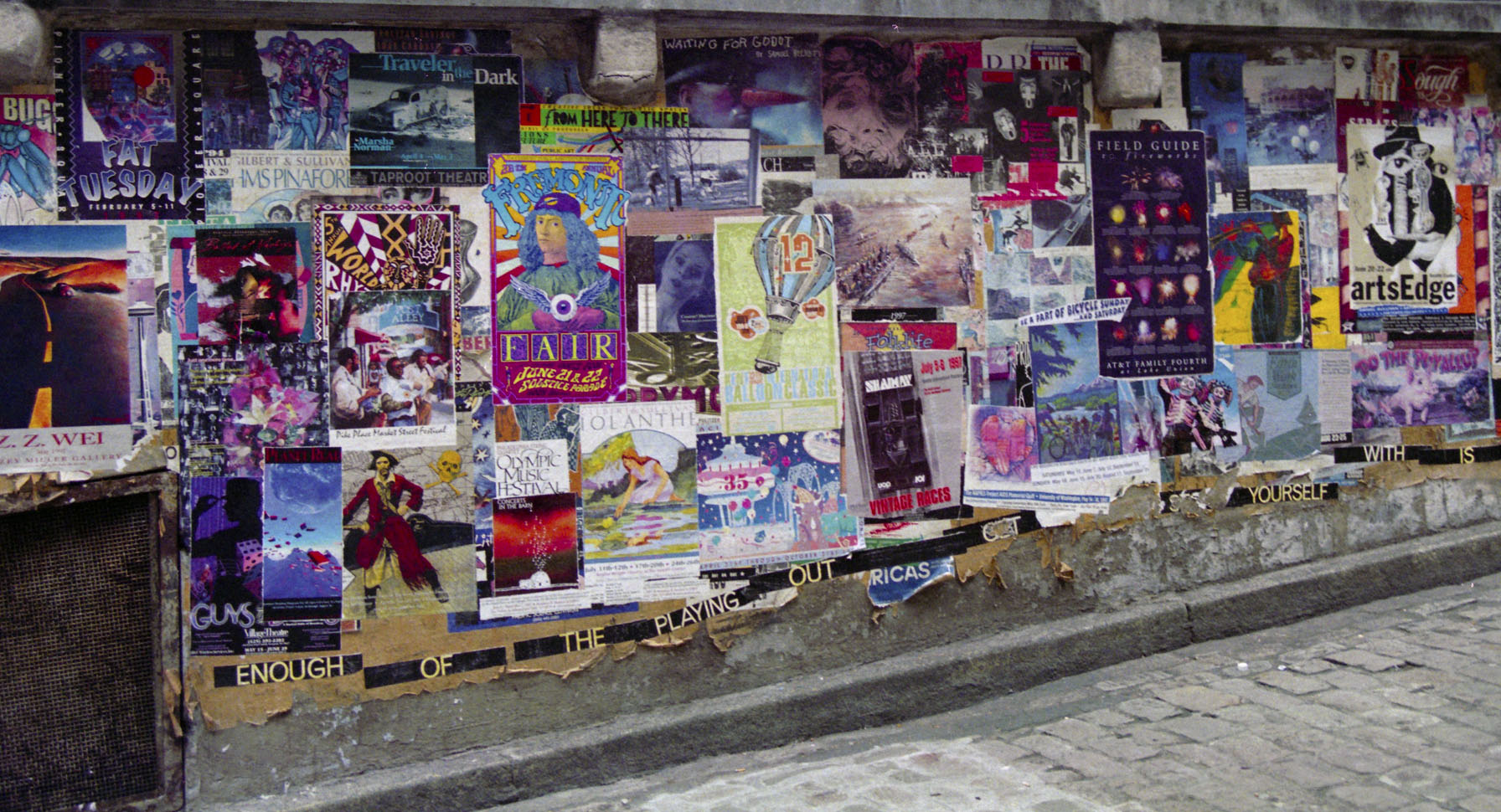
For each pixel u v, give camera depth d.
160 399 4.22
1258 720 4.28
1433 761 3.79
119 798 4.20
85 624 4.20
